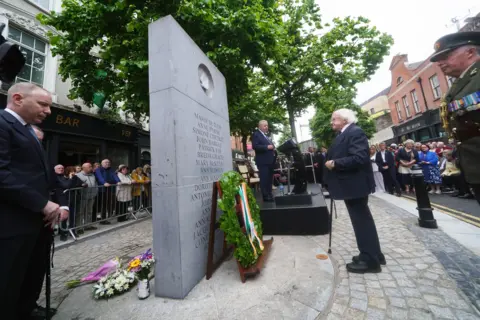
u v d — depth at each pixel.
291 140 4.91
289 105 9.11
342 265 2.54
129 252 3.74
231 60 4.64
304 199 3.92
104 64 5.73
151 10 4.32
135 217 6.52
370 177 2.30
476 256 2.48
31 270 1.88
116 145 10.45
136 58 4.54
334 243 3.20
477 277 2.09
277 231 3.75
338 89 9.59
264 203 4.40
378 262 2.32
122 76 4.77
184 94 2.45
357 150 2.21
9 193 1.41
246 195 2.76
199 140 2.73
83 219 5.00
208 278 2.37
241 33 4.61
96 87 5.90
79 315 1.88
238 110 9.24
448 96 1.77
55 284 2.69
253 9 4.55
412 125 18.97
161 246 2.12
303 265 2.50
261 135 4.84
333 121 2.62
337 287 2.09
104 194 5.73
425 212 3.61
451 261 2.42
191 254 2.23
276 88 8.62
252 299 1.92
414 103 19.08
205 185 2.76
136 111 6.31
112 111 9.49
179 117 2.27
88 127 8.73
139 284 2.08
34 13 7.78
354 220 2.43
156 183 2.19
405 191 7.96
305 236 3.59
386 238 3.29
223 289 2.12
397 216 4.41
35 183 1.59
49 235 1.82
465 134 1.64
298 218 3.66
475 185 1.62
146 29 4.20
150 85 2.33
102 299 2.11
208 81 3.34
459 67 1.68
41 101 1.68
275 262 2.62
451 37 1.68
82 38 4.85
